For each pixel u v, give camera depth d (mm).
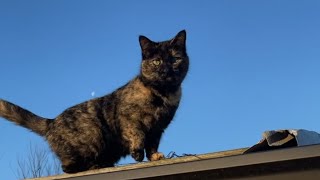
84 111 1668
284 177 1146
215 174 1199
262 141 1211
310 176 1130
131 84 1669
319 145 1112
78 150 1623
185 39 1741
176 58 1692
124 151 1644
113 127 1640
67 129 1641
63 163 1629
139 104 1616
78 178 1314
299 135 1199
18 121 1682
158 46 1696
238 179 1181
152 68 1646
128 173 1250
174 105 1656
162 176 1231
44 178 1368
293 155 1122
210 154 1258
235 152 1252
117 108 1640
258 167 1166
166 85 1636
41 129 1673
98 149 1634
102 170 1317
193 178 1219
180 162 1214
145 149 1656
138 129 1608
